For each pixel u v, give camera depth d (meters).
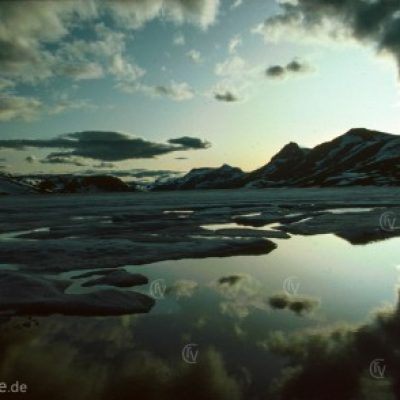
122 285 19.81
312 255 29.08
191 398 8.96
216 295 18.08
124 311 15.64
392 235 39.00
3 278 18.70
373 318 14.48
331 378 9.79
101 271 22.67
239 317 14.84
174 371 10.31
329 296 17.75
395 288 19.12
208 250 29.92
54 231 43.16
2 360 11.16
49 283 18.77
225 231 42.56
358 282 20.50
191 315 15.20
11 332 13.45
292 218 58.09
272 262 26.34
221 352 11.53
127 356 11.36
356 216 54.50
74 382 9.80
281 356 11.15
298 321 14.27
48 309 15.71
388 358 10.87
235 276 22.09
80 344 12.38
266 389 9.30
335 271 23.34
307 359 10.91
